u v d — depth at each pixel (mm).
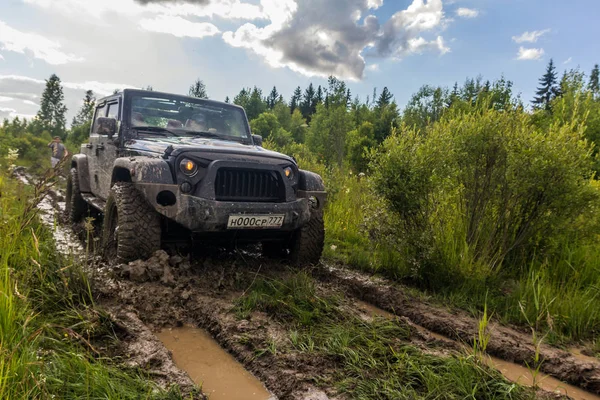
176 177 3871
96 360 2314
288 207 4191
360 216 6590
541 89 78312
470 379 2395
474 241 4754
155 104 5234
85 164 6352
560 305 3736
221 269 4199
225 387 2393
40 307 2840
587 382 2707
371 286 4180
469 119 4922
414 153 4602
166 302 3439
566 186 4430
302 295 3600
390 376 2432
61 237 5363
